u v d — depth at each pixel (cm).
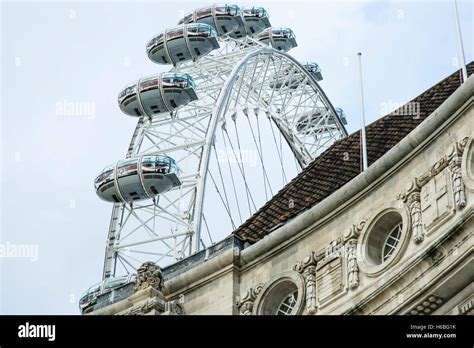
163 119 11044
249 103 11600
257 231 5450
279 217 5472
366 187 4638
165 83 10731
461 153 4272
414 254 4278
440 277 4038
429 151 4438
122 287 5259
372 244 4550
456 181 4212
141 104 10869
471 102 4291
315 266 4709
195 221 9619
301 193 5616
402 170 4541
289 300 4819
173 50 11825
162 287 4991
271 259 4916
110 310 4978
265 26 13325
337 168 5659
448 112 4356
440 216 4228
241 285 4959
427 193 4356
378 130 5797
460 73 5731
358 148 5725
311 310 4581
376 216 4538
